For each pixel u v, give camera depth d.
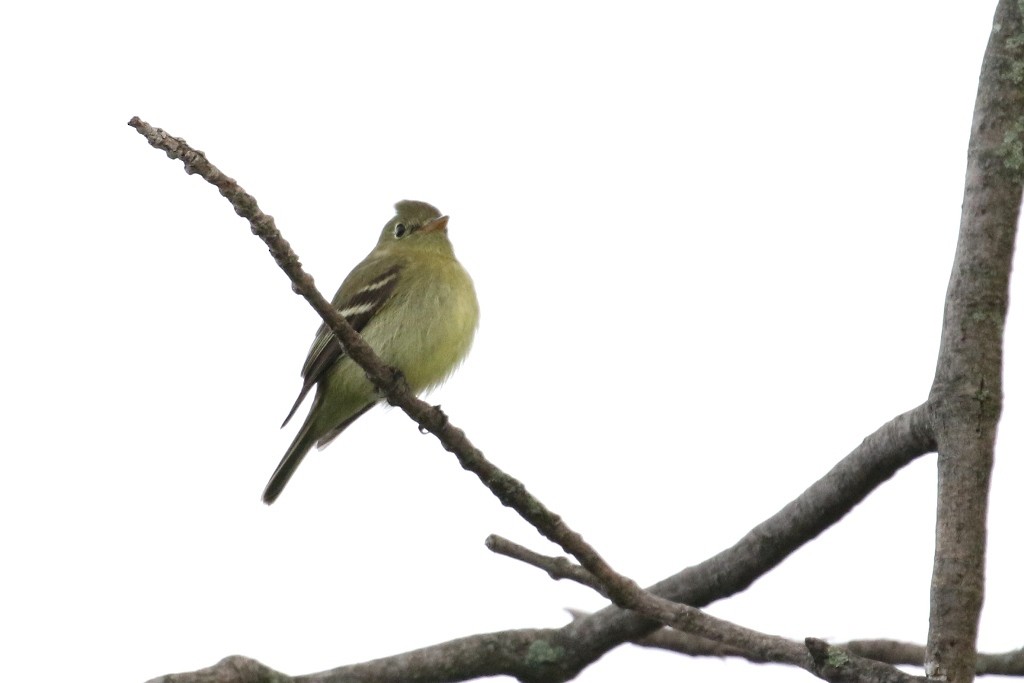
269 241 9.36
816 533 11.18
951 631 8.33
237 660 10.80
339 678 11.80
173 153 8.76
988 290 8.83
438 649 12.19
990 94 9.02
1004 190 8.86
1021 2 9.08
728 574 11.71
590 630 12.16
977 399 8.72
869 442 10.30
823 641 8.59
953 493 8.64
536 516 10.01
